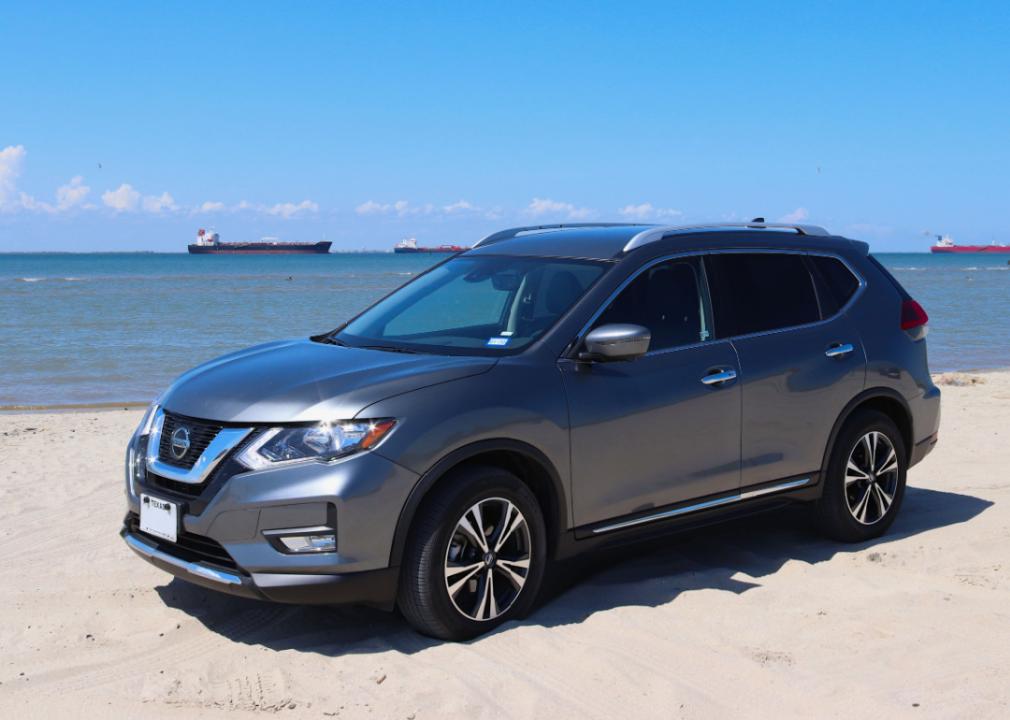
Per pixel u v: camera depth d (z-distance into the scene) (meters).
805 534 5.77
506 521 4.12
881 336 5.63
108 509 6.75
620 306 4.64
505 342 4.48
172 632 4.25
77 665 3.92
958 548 5.44
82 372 17.89
